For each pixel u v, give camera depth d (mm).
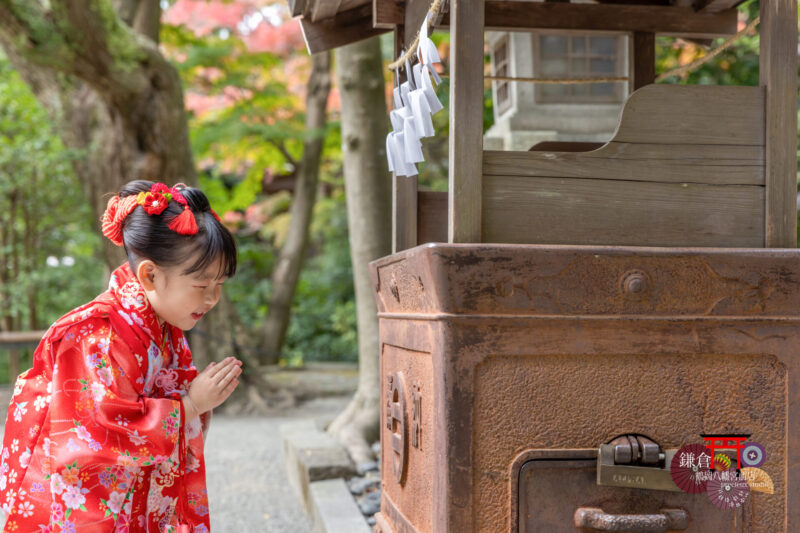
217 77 10844
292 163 10977
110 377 1502
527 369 1436
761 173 1576
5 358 9828
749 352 1476
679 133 1554
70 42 6062
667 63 4535
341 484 3549
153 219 1528
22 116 7848
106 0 6516
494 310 1410
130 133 6926
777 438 1483
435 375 1450
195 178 7320
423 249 1414
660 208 1553
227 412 7148
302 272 14148
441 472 1420
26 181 7906
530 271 1410
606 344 1443
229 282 12773
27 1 5820
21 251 8227
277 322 10656
